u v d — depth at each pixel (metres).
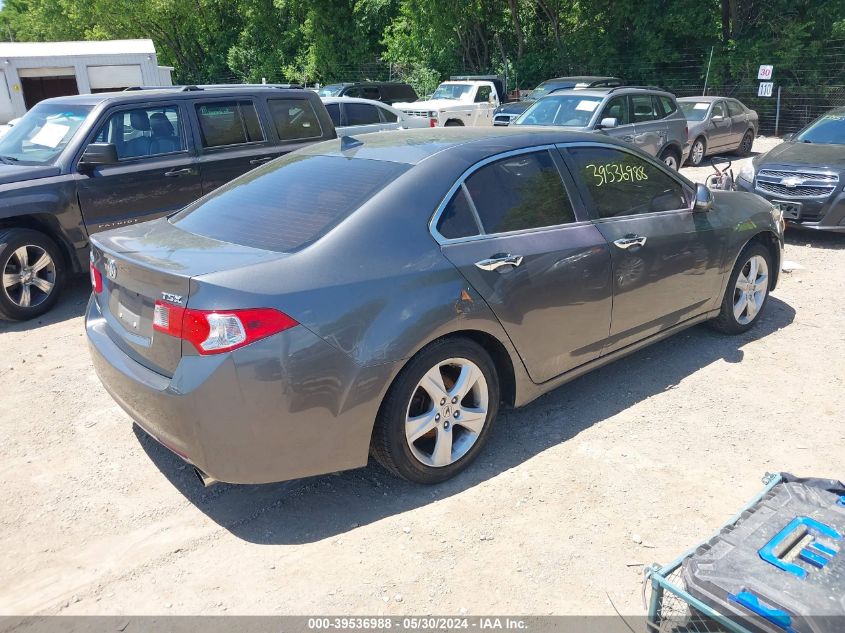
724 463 3.69
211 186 7.08
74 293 6.80
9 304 5.90
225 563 3.00
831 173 8.09
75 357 5.24
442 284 3.28
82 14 36.09
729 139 16.20
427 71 28.70
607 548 3.05
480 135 3.94
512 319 3.57
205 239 3.40
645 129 12.08
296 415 2.94
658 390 4.52
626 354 4.43
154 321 3.03
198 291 2.85
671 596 2.68
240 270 2.93
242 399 2.84
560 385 4.15
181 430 2.95
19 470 3.71
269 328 2.85
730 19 23.14
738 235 4.99
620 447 3.85
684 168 14.91
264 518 3.29
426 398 3.42
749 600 2.26
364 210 3.27
